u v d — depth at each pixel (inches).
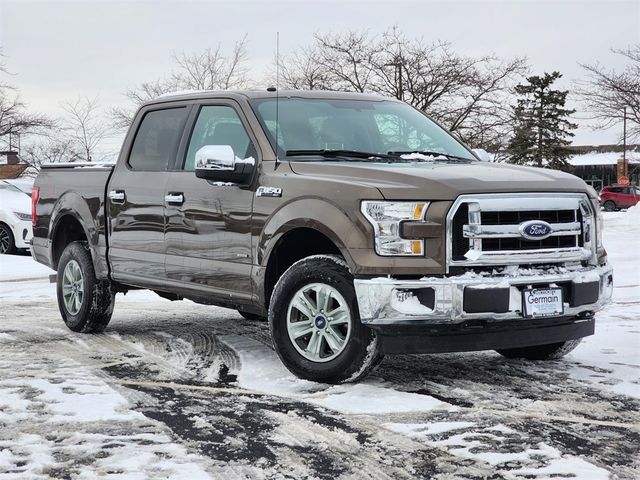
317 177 214.1
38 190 323.9
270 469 146.8
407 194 197.3
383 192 198.5
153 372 228.5
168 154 265.1
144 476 142.6
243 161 229.0
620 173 2544.3
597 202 224.1
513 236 200.2
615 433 167.6
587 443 160.9
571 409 185.9
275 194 219.6
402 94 1218.0
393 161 233.0
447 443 160.9
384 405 189.3
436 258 195.0
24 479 141.3
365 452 155.9
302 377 213.3
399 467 147.4
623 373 223.8
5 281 506.6
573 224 211.2
